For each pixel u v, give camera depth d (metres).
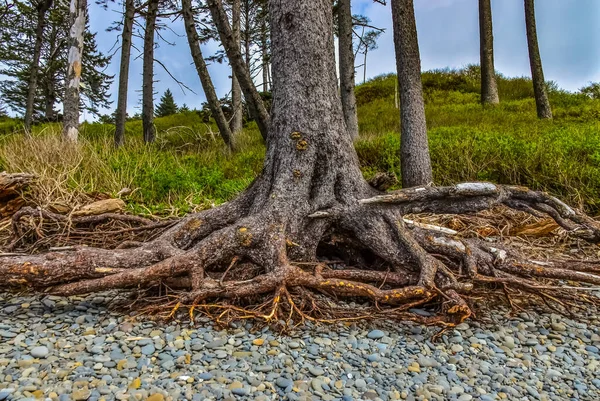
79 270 3.38
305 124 4.00
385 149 9.78
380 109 21.80
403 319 3.30
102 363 2.39
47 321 3.00
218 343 2.73
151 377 2.28
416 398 2.26
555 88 24.25
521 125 13.30
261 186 4.12
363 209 3.96
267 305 3.27
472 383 2.47
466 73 29.50
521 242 5.38
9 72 27.08
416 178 7.50
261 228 3.68
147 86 14.56
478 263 3.79
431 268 3.48
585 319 3.54
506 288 3.63
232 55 9.83
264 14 20.39
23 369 2.28
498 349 2.93
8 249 4.42
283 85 4.06
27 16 21.42
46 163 6.45
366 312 3.30
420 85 7.66
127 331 2.85
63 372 2.25
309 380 2.35
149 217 5.58
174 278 3.53
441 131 11.70
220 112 12.68
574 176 6.73
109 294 3.62
